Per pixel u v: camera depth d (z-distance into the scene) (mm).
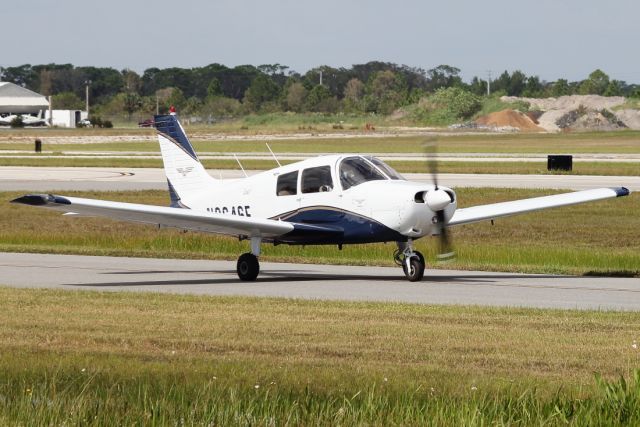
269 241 42781
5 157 155250
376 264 49500
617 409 16734
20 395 17703
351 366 21219
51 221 70938
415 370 20734
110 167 134000
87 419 16422
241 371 20266
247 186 43969
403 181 40969
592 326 27594
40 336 24984
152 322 27656
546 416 16641
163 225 41844
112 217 40969
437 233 40438
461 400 17719
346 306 32031
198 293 37438
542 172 116500
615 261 49938
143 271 46219
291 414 16641
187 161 46375
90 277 43438
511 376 20391
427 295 36969
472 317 29375
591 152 170625
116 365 20703
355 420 16469
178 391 18078
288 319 28594
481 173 116312
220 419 16406
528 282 41594
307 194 41844
